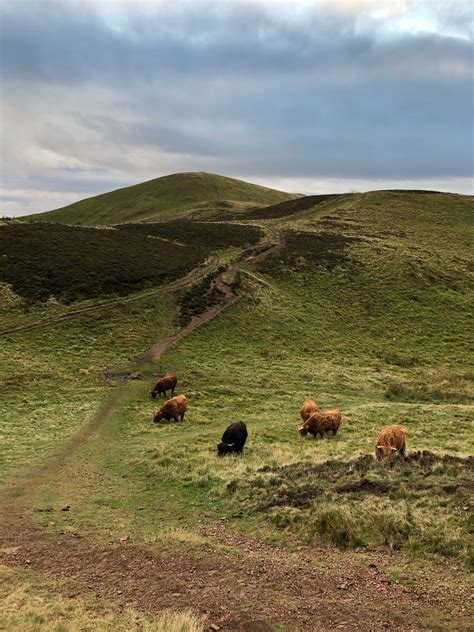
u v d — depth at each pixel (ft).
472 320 167.02
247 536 34.96
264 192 652.48
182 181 626.23
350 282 189.26
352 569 28.55
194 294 156.87
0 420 77.87
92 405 86.79
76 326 126.11
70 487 48.83
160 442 65.72
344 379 113.29
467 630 22.13
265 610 25.08
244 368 114.93
